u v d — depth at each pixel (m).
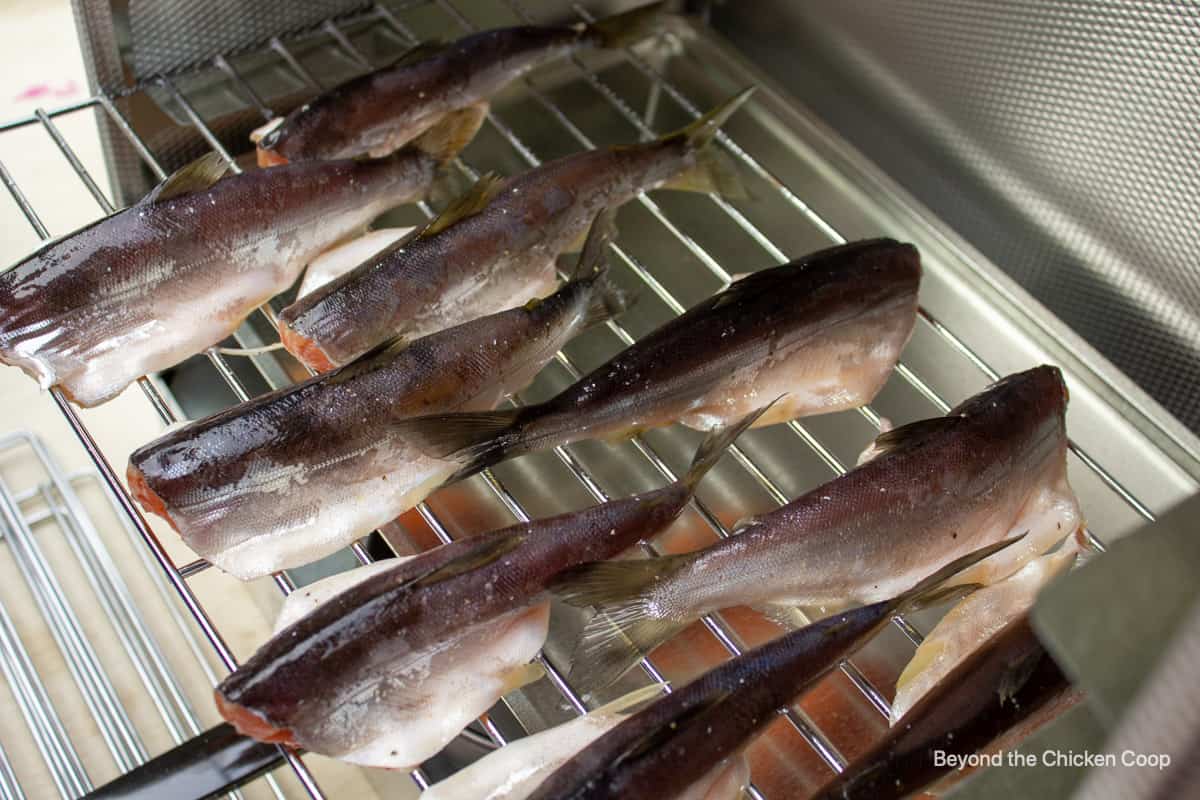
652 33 0.83
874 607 0.50
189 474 0.51
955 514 0.54
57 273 0.57
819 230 0.74
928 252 0.72
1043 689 0.48
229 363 0.66
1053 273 0.72
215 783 0.48
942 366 0.67
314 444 0.53
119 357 0.58
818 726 0.55
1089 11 0.65
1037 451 0.56
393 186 0.66
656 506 0.53
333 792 0.58
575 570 0.50
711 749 0.46
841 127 0.80
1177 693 0.27
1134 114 0.65
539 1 0.80
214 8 0.71
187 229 0.60
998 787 0.42
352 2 0.77
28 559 0.62
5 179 0.66
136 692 0.59
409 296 0.60
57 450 0.67
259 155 0.68
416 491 0.55
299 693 0.47
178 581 0.51
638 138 0.79
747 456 0.65
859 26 0.75
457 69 0.71
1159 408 0.65
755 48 0.83
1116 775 0.27
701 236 0.74
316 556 0.54
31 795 0.56
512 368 0.58
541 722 0.54
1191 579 0.34
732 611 0.58
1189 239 0.65
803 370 0.60
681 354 0.58
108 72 0.69
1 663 0.59
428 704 0.49
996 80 0.70
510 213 0.63
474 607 0.50
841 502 0.53
